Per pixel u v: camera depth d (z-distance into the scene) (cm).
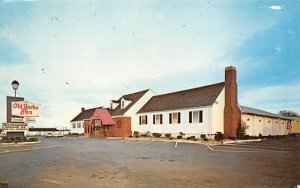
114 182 772
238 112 2892
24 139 2631
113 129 4131
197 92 3309
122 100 4212
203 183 752
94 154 1484
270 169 968
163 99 3816
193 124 3012
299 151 1623
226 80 2928
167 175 861
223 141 2428
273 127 3728
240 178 813
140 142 2638
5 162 1184
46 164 1115
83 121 5603
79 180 802
